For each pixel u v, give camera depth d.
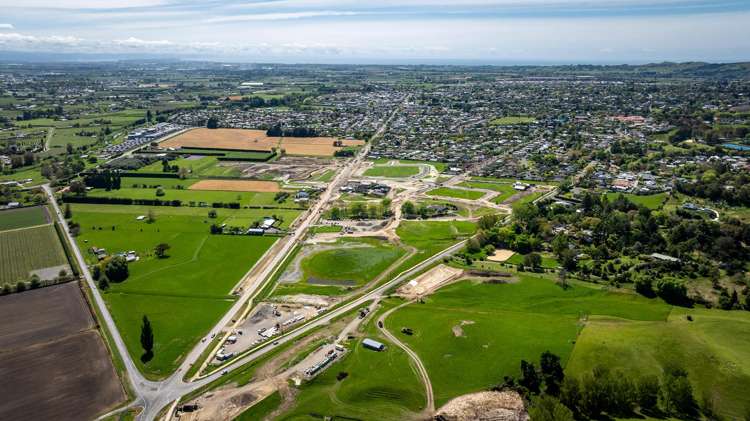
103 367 168.00
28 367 167.50
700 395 143.00
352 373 163.00
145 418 144.38
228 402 150.25
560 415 125.62
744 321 178.25
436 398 151.25
